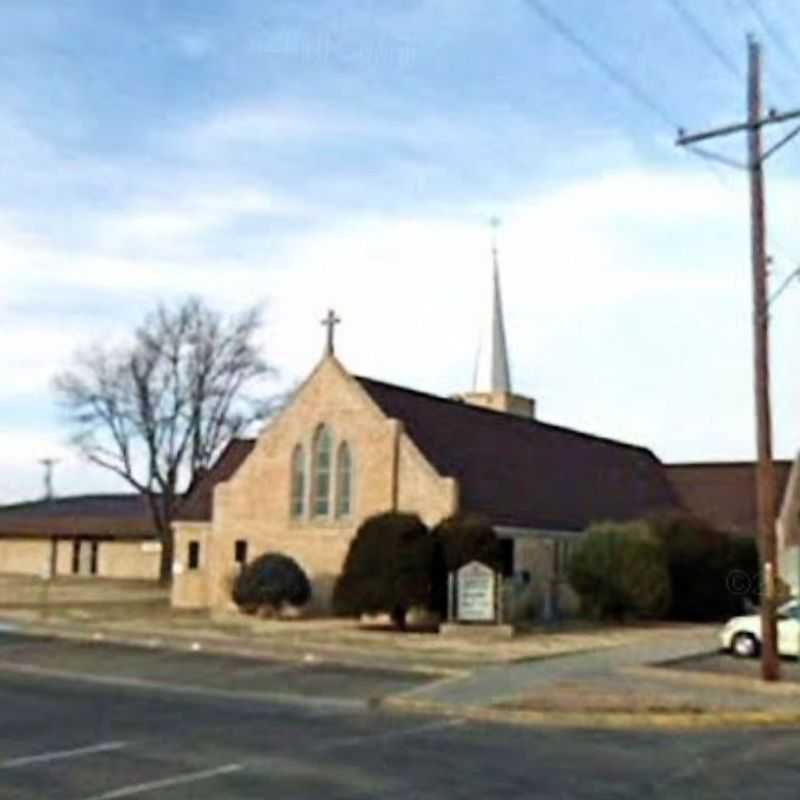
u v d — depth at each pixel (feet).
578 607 145.69
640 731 65.92
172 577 175.83
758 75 89.86
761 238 85.66
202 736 57.82
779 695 78.69
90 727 59.93
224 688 79.51
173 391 230.89
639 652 105.91
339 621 132.46
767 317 85.51
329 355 147.43
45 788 44.04
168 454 226.38
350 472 143.33
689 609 149.07
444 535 124.26
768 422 85.30
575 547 146.30
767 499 85.15
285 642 107.65
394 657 98.02
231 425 228.43
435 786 46.44
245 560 149.59
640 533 144.87
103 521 261.65
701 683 83.66
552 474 163.84
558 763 53.26
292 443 148.25
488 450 154.40
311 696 76.59
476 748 57.16
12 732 57.82
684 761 54.90
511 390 225.35
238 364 229.45
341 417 144.66
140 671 87.66
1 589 198.29
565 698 73.77
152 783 45.44
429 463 138.62
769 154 91.09
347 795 44.16
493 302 230.27
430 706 71.77
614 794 45.98
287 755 52.90
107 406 289.74
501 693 76.79
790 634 103.91
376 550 124.77
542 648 107.65
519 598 139.13
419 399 152.05
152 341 301.63
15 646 102.53
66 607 151.23
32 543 267.59
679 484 203.51
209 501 159.74
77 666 89.92
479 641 112.98
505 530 138.82
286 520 147.54
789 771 52.70
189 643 105.60
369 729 62.59
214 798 42.88
